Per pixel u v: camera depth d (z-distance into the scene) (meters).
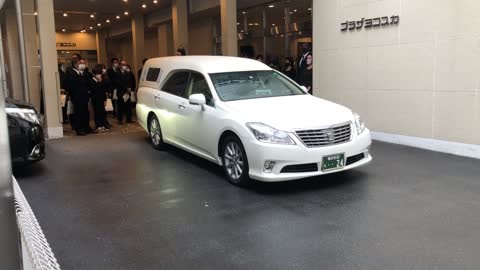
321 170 5.35
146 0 17.25
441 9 7.41
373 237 4.10
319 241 4.04
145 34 26.33
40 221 4.71
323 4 9.65
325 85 9.81
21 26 10.14
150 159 7.59
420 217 4.57
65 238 4.25
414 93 7.99
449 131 7.50
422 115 7.90
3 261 1.36
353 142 5.59
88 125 10.67
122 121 12.60
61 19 23.00
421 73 7.83
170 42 20.69
